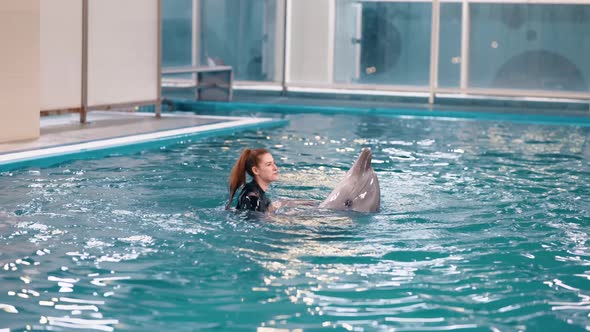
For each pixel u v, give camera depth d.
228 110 14.41
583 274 4.60
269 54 16.42
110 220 5.62
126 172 7.55
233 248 4.96
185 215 5.75
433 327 3.78
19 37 8.97
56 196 6.40
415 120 12.89
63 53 10.23
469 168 8.17
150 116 12.18
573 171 8.07
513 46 14.91
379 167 8.12
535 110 14.31
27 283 4.30
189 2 16.47
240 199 5.79
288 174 7.58
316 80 16.19
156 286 4.28
